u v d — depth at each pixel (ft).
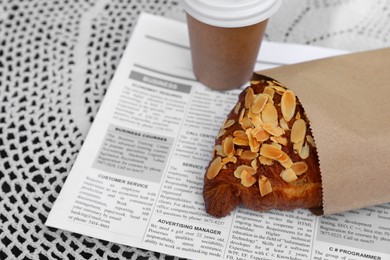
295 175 1.95
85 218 1.99
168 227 1.99
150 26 2.39
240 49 2.14
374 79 2.06
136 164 2.10
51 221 1.97
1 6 2.43
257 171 1.96
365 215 2.02
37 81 2.27
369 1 2.45
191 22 2.10
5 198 2.02
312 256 1.95
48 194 2.04
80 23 2.40
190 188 2.06
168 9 2.46
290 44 2.35
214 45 2.12
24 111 2.19
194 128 2.19
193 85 2.29
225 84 2.27
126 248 1.97
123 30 2.40
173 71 2.31
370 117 1.98
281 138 1.98
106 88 2.27
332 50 2.33
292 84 2.04
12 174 2.07
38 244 1.95
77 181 2.05
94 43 2.36
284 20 2.41
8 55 2.32
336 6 2.44
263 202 1.96
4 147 2.12
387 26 2.39
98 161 2.10
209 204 1.98
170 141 2.16
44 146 2.12
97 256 1.94
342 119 1.97
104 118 2.18
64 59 2.32
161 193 2.05
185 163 2.11
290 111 2.01
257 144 1.97
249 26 2.05
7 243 1.96
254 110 2.02
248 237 1.98
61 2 2.45
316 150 1.94
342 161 1.93
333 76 2.07
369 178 1.95
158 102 2.24
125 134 2.16
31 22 2.40
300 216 2.02
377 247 1.97
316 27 2.40
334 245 1.97
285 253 1.95
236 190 1.96
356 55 2.15
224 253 1.95
